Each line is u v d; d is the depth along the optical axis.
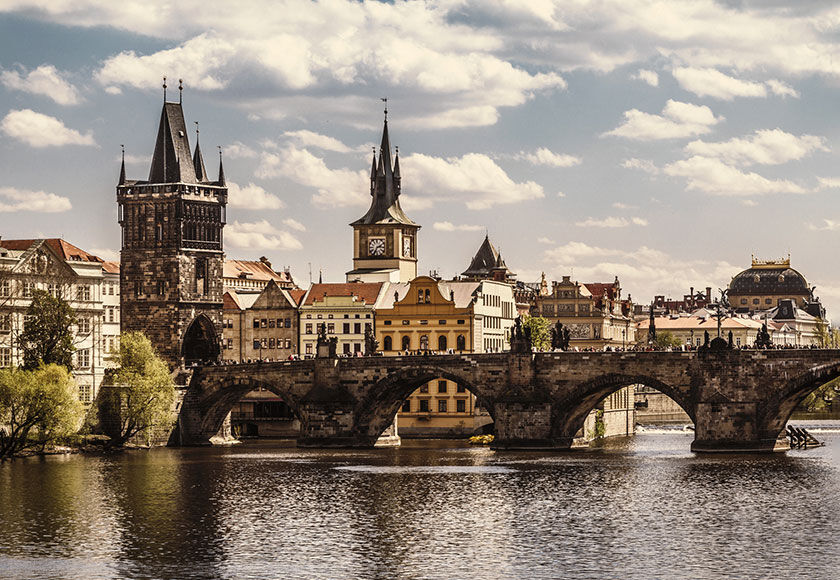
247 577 155.62
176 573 157.62
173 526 182.38
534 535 176.12
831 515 188.38
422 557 164.00
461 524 183.62
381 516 189.50
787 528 179.75
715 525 181.88
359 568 159.12
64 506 196.38
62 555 165.75
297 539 174.12
